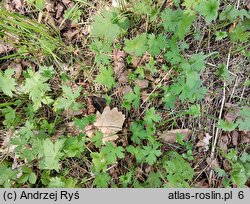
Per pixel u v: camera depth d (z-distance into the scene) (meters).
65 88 0.55
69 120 0.60
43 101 0.56
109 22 0.51
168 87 0.57
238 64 0.60
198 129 0.59
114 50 0.60
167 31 0.56
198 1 0.52
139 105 0.59
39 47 0.59
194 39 0.60
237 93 0.60
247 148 0.58
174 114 0.59
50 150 0.50
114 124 0.58
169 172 0.52
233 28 0.59
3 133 0.59
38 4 0.57
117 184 0.58
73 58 0.61
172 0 0.60
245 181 0.53
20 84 0.60
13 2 0.62
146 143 0.58
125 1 0.59
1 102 0.60
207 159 0.58
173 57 0.55
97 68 0.61
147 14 0.57
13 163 0.58
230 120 0.58
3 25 0.51
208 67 0.60
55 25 0.62
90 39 0.61
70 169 0.58
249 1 0.59
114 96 0.60
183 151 0.59
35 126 0.57
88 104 0.60
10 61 0.61
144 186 0.56
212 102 0.60
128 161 0.58
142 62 0.60
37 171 0.57
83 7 0.62
